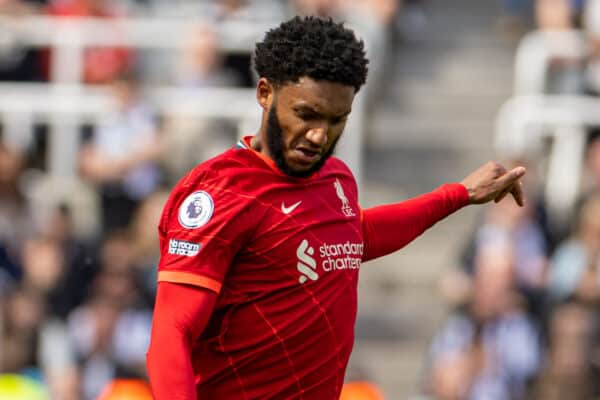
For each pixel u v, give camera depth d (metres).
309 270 13.03
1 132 36.88
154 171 35.06
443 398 31.53
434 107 41.03
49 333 32.19
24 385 30.47
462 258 32.94
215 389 13.26
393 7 41.28
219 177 12.92
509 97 41.34
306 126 12.64
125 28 37.59
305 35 12.55
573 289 32.12
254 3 39.28
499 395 31.16
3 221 34.72
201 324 12.66
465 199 15.11
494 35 42.94
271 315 13.01
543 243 33.09
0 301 32.34
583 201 33.78
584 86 37.19
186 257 12.70
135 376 31.09
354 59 12.57
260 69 12.90
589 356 31.47
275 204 12.95
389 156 39.56
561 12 38.81
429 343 34.94
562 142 36.75
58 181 36.25
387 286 36.84
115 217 34.66
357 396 27.91
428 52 42.31
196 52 36.53
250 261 12.95
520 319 31.69
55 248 32.91
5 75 37.19
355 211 13.77
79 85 36.97
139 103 35.75
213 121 36.00
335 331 13.27
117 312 31.50
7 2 37.94
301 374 13.17
